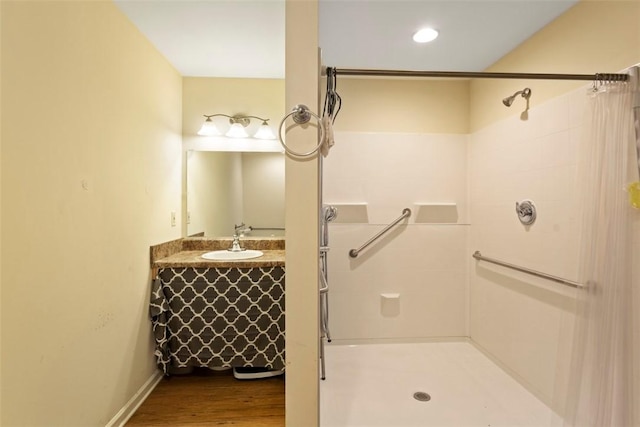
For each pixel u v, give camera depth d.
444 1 1.60
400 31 1.88
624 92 1.35
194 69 2.51
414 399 1.95
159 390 2.07
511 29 1.86
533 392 1.97
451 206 2.62
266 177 2.72
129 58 1.84
